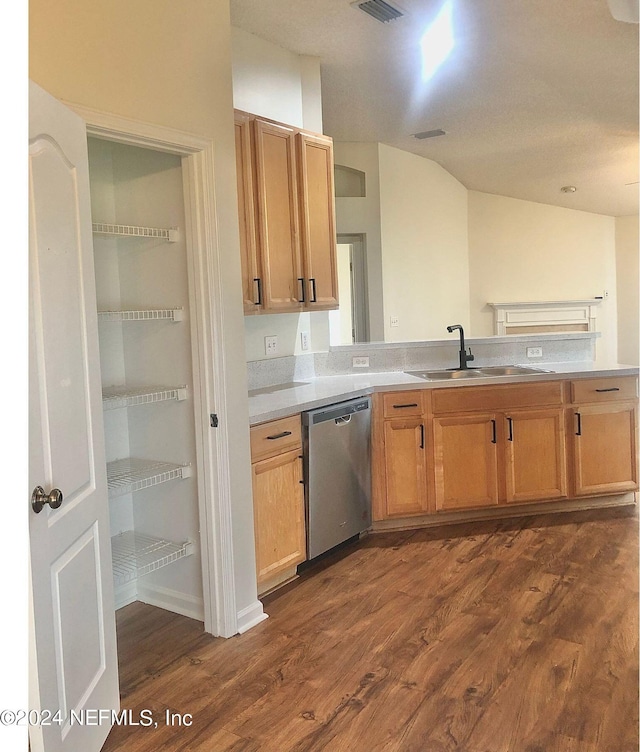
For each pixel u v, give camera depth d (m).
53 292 1.71
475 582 3.08
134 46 2.24
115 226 2.46
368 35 3.61
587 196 8.38
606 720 2.03
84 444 1.89
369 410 3.65
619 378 4.05
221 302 2.62
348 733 2.02
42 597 1.57
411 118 5.33
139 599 3.02
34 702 1.48
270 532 2.99
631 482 4.12
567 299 9.15
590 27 3.47
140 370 2.86
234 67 3.48
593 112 5.13
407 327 6.91
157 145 2.37
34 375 1.58
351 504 3.52
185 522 2.82
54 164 1.74
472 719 2.06
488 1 3.17
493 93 4.64
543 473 3.97
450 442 3.82
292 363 3.93
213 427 2.63
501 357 4.46
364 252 6.44
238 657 2.50
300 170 3.49
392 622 2.72
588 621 2.67
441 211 7.60
